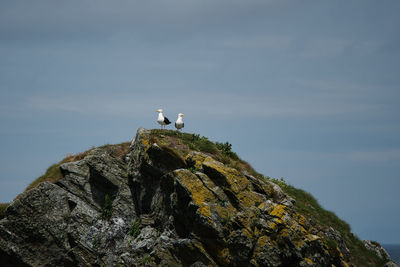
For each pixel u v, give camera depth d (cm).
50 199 11475
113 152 12950
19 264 10944
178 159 11431
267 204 10288
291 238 9581
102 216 11656
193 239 9938
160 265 10050
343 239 12294
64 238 11125
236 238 9569
